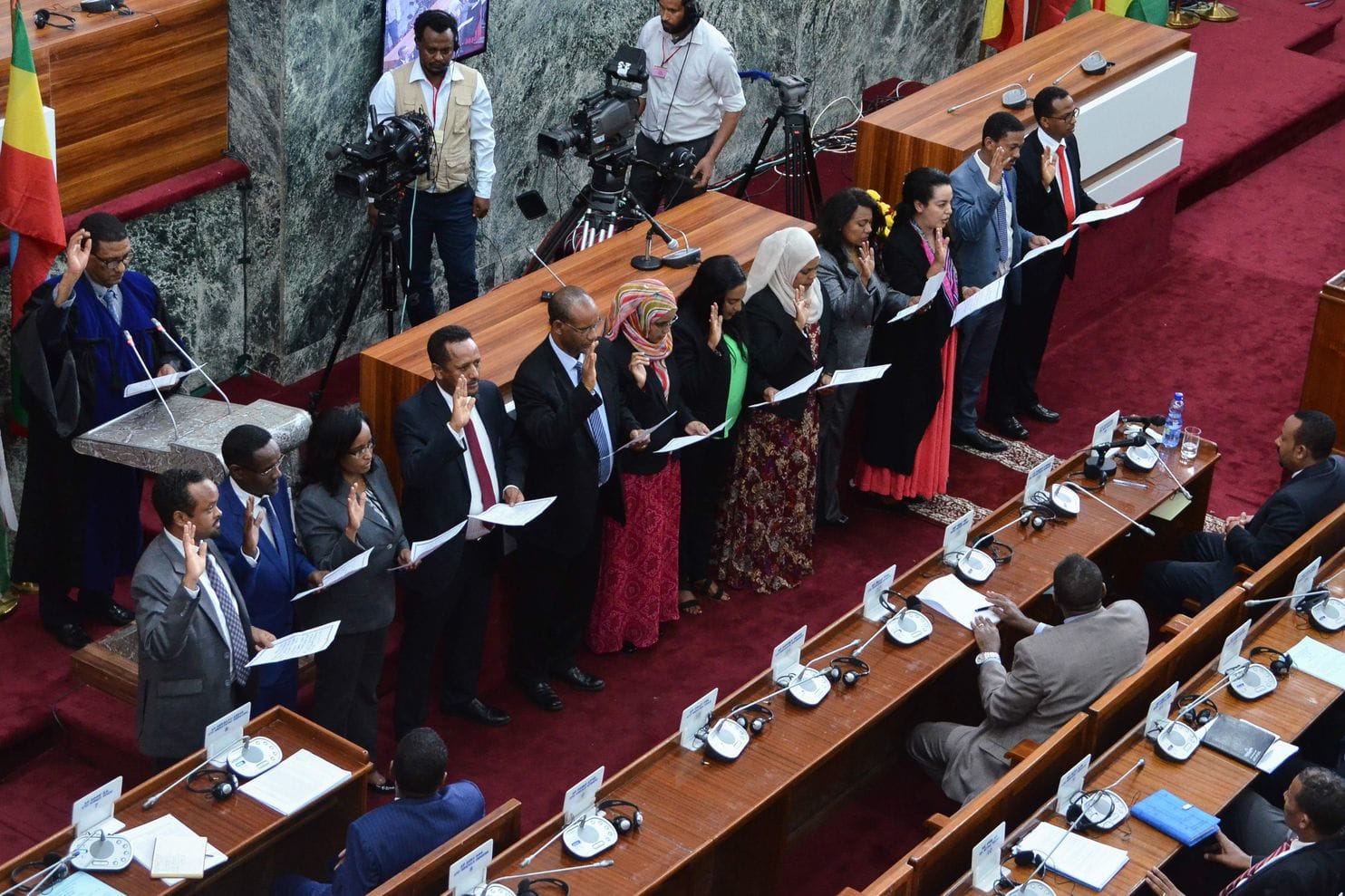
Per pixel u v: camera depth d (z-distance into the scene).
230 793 13.76
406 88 21.19
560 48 25.17
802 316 18.48
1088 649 15.63
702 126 24.28
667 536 18.53
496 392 16.52
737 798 14.44
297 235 21.94
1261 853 15.59
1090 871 13.94
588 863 13.53
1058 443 23.39
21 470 19.98
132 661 16.95
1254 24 37.09
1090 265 26.28
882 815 17.36
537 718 17.89
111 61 19.55
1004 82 25.05
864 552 20.88
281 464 17.48
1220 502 22.39
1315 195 31.17
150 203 20.42
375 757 17.12
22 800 16.39
